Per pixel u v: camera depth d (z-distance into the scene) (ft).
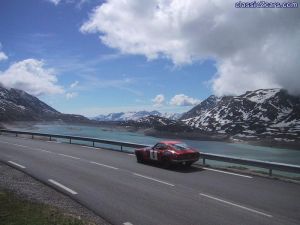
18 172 49.26
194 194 36.42
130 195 36.01
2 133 165.37
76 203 32.86
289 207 31.22
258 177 47.06
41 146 93.97
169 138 507.30
